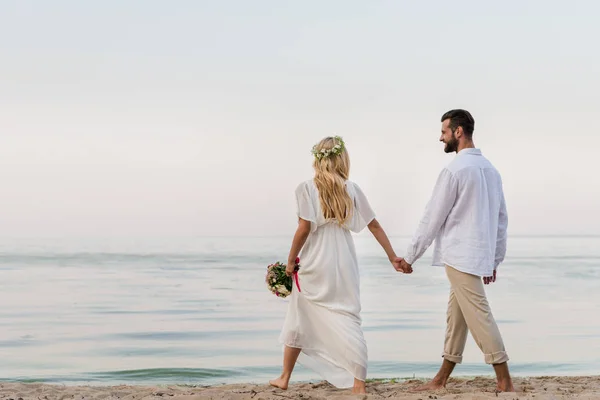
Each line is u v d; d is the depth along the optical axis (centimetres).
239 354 1024
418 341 1147
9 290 2148
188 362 959
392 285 2392
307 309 566
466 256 540
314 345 567
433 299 1894
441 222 547
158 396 554
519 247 5703
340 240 561
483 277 550
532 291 2206
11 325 1346
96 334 1223
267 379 850
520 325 1367
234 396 543
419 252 557
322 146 562
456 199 545
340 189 554
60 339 1164
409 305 1738
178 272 3062
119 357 996
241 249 5066
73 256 4078
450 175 541
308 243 564
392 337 1191
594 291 2202
